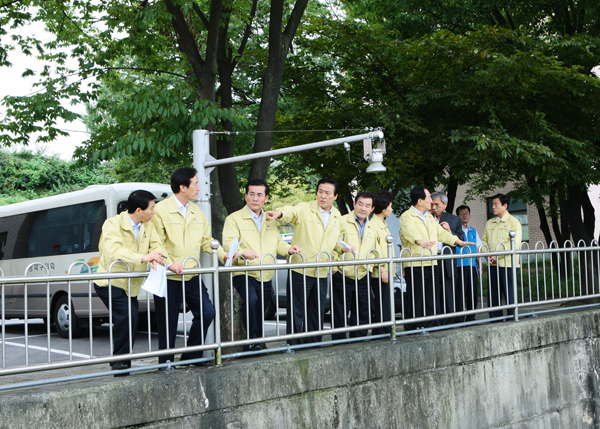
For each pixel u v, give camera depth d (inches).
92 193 398.3
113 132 373.7
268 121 313.9
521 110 424.8
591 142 459.2
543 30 512.7
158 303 180.2
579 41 423.8
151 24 355.6
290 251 201.0
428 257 223.3
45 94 358.0
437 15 506.6
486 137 387.2
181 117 308.5
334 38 454.3
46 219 428.5
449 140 422.0
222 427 160.6
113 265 171.9
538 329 247.9
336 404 183.8
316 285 216.1
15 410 129.2
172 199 186.9
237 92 483.8
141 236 174.1
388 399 196.4
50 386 145.9
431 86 432.8
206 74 310.2
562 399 254.5
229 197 320.5
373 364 193.8
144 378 150.6
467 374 220.1
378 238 240.4
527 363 242.4
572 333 262.4
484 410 224.1
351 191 500.7
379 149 255.3
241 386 164.9
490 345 228.7
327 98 494.0
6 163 1282.0
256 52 441.1
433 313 243.8
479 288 293.6
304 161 495.5
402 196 520.7
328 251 219.1
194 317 183.2
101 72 379.9
